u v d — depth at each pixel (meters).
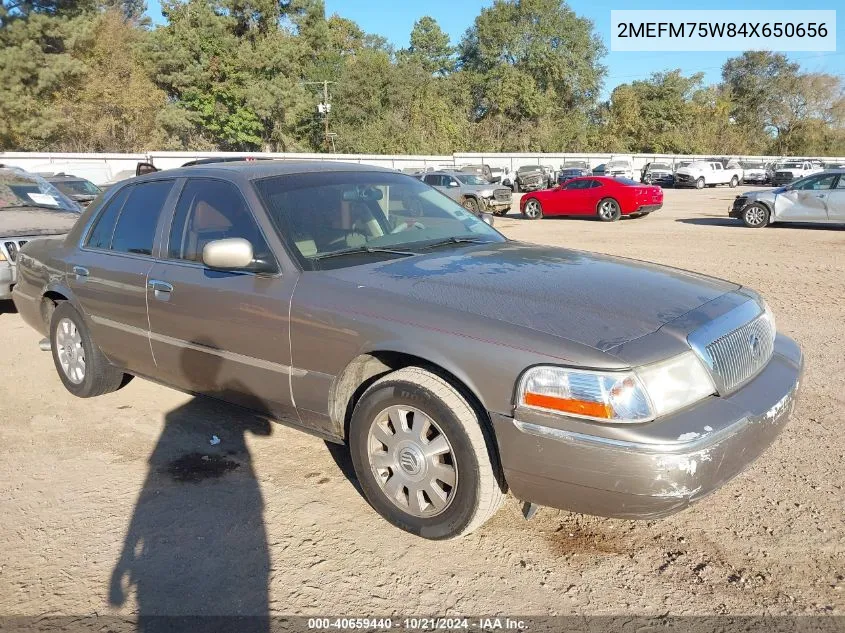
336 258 3.42
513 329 2.67
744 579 2.72
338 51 64.19
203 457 3.89
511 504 3.35
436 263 3.38
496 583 2.73
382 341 2.90
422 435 2.91
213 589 2.72
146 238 4.08
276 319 3.26
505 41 66.31
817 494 3.35
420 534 3.00
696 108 69.69
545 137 63.75
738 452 2.63
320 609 2.59
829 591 2.64
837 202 15.62
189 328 3.71
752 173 43.94
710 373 2.69
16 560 2.93
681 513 3.23
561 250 3.90
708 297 3.11
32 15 33.00
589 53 68.75
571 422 2.50
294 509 3.31
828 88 73.06
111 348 4.38
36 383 5.23
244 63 46.66
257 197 3.56
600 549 2.96
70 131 40.38
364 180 4.12
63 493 3.51
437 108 56.72
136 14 67.44
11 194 8.09
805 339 6.10
